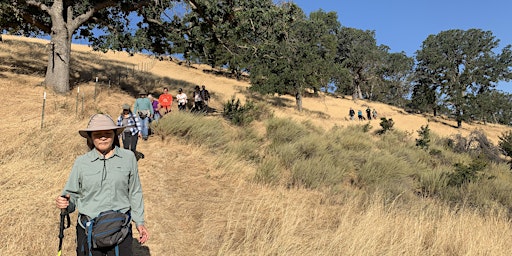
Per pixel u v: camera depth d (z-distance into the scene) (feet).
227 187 25.61
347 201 24.79
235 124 52.06
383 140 64.44
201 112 52.11
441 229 19.49
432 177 35.32
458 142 72.64
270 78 117.08
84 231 9.87
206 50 62.23
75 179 9.87
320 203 24.97
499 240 18.97
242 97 113.91
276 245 16.21
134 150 28.53
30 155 24.34
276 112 75.56
